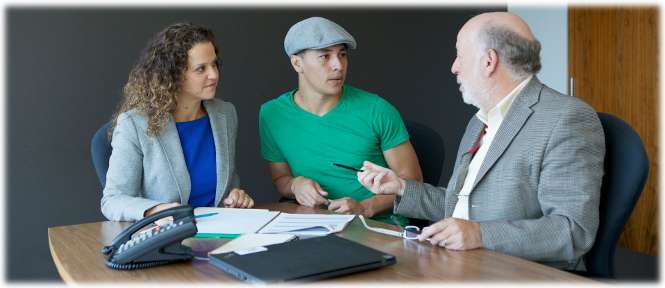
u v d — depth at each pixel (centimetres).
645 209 309
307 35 183
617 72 316
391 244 106
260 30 292
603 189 117
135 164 151
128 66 256
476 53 124
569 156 109
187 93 160
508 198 116
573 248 103
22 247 232
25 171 232
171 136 158
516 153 116
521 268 88
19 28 227
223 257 88
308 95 196
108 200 142
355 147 196
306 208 155
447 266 89
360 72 328
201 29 157
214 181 169
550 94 119
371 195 196
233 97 284
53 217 240
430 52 358
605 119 126
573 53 344
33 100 232
